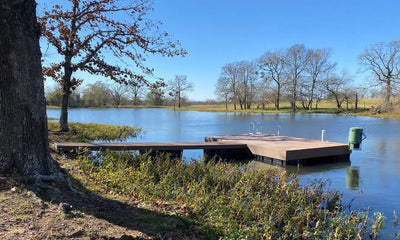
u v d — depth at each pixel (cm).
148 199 500
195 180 711
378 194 738
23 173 427
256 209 533
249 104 6316
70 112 5084
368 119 3569
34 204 363
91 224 344
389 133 2109
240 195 594
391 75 4338
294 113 5012
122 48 1436
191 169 764
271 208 545
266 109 6078
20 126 427
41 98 454
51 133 1370
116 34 1433
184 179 709
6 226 311
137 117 3881
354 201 681
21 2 414
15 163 425
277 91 5581
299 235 473
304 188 657
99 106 6862
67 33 1295
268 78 5575
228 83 6084
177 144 1127
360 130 1157
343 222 510
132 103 7725
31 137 438
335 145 1170
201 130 2323
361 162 1155
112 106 7012
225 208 523
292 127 2591
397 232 510
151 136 1917
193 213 471
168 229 385
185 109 6606
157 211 441
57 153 904
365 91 5100
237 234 421
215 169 786
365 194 738
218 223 453
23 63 424
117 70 1461
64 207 365
